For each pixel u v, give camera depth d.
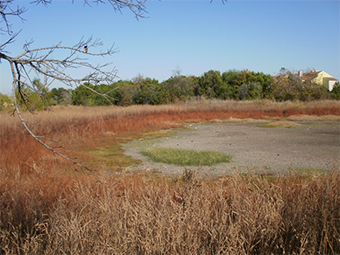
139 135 17.42
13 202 4.69
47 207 4.66
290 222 3.75
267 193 4.51
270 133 17.61
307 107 31.31
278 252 3.47
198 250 3.26
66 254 3.21
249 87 46.28
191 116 27.52
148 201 4.05
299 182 5.25
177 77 42.47
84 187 5.46
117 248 3.14
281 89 42.06
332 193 4.31
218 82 47.91
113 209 3.90
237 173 5.28
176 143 14.38
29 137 12.71
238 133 17.91
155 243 3.19
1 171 6.93
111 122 19.92
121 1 3.02
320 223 3.82
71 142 13.42
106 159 10.42
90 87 2.97
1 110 16.42
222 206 4.02
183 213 3.62
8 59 2.77
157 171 8.59
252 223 3.54
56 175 6.76
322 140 14.50
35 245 3.31
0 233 3.66
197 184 4.50
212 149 12.25
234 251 3.13
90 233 3.62
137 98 37.12
